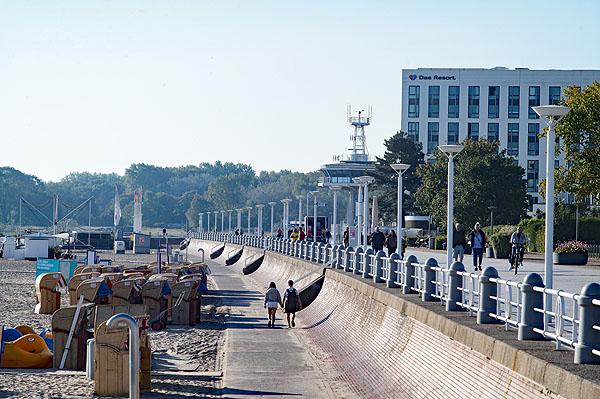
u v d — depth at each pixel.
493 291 19.09
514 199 111.25
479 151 115.50
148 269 59.94
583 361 13.51
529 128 157.00
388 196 160.00
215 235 154.62
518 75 157.12
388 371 24.52
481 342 17.14
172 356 30.75
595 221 86.00
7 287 60.00
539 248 85.38
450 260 34.06
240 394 23.55
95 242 163.62
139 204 167.25
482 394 16.45
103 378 20.86
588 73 156.00
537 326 16.12
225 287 71.38
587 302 13.56
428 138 159.75
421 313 23.16
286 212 99.44
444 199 110.75
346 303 37.06
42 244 104.00
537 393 13.81
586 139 69.06
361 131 164.50
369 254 37.25
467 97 158.38
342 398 23.33
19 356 25.14
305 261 56.62
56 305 42.53
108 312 26.17
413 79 159.62
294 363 29.44
